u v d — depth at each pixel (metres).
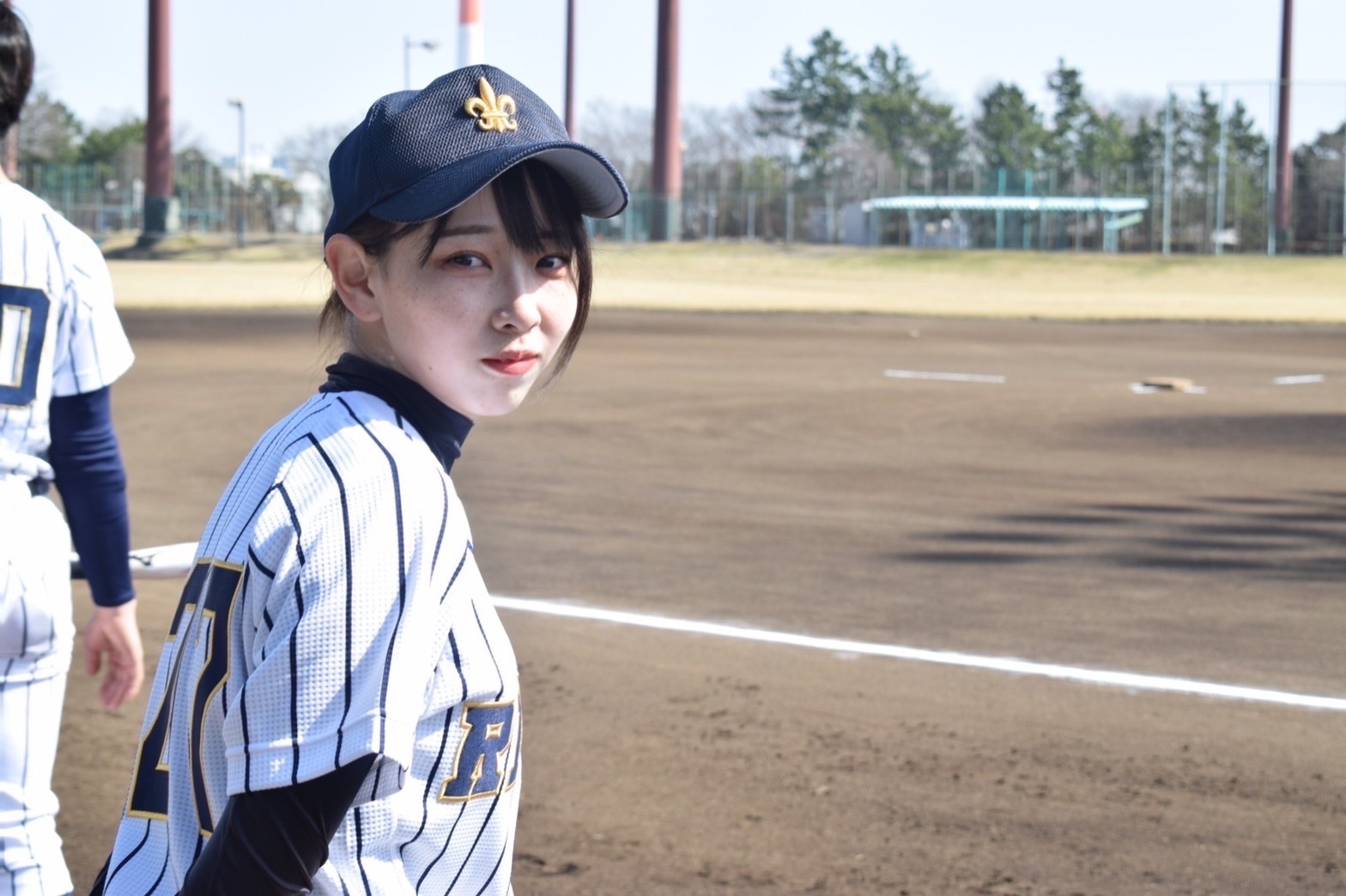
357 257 1.36
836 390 16.52
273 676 1.20
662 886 3.43
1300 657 5.64
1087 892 3.43
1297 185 48.06
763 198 63.94
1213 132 50.84
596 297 33.09
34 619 2.14
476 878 1.38
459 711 1.32
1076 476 10.55
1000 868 3.56
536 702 4.88
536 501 9.18
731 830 3.77
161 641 5.57
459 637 1.30
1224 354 22.50
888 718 4.76
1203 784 4.18
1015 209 55.97
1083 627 6.08
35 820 2.18
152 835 1.44
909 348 22.86
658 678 5.20
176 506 8.80
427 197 1.26
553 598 6.50
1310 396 16.44
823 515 8.83
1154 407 15.19
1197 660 5.56
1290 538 8.23
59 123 90.25
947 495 9.65
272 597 1.23
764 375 18.11
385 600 1.22
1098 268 44.44
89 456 2.31
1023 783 4.16
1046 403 15.50
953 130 89.00
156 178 59.56
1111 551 7.79
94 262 2.25
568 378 17.17
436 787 1.33
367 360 1.39
